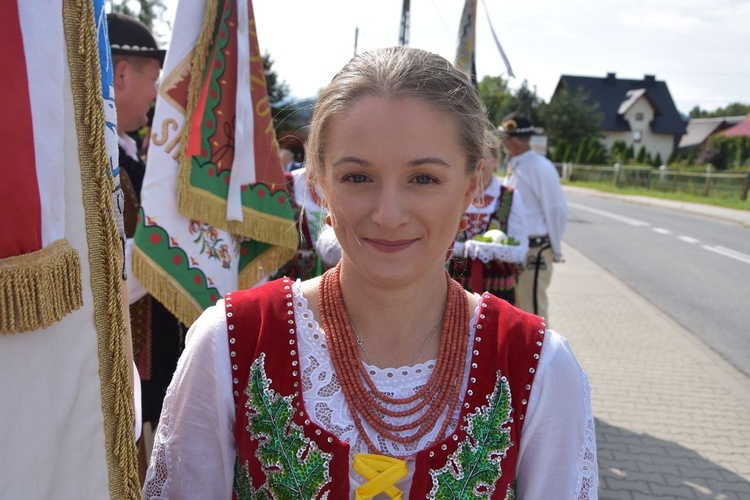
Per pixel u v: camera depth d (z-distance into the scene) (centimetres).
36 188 77
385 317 115
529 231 450
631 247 1233
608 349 584
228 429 113
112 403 92
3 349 78
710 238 1366
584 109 4769
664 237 1377
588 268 1007
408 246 107
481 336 116
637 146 5609
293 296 119
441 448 108
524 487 116
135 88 229
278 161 234
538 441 114
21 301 75
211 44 213
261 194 229
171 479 115
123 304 96
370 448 109
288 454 107
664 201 2328
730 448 393
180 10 209
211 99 214
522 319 118
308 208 274
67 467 86
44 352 82
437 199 105
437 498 106
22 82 76
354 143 103
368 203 105
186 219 213
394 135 101
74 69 86
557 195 450
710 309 743
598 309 736
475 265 310
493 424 110
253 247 239
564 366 114
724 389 489
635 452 384
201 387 113
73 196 86
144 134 347
